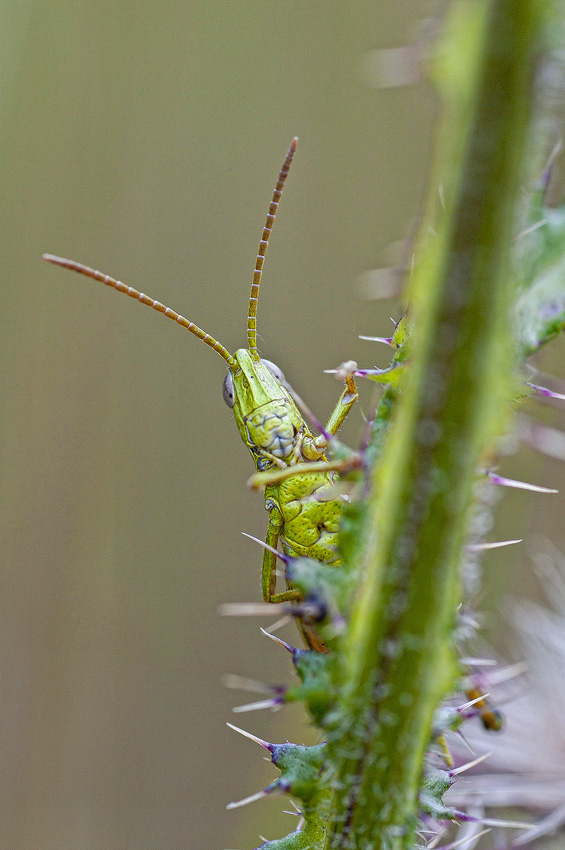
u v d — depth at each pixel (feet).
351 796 0.22
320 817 0.29
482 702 0.35
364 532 0.21
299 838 0.29
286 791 0.29
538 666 0.37
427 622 0.19
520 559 0.38
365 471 0.22
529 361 0.22
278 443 0.39
